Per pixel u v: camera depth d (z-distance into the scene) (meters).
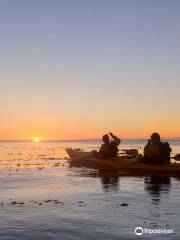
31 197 13.21
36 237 8.09
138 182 17.86
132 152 28.11
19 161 33.00
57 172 23.00
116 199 12.80
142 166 22.94
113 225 9.06
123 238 8.00
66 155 44.91
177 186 16.36
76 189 15.37
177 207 11.30
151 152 22.53
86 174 21.80
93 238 8.01
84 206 11.42
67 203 11.94
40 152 55.12
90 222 9.34
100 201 12.36
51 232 8.47
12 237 8.09
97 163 25.92
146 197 13.27
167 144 22.52
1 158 37.72
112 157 25.47
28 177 20.12
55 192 14.45
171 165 22.09
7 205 11.55
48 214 10.23
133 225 9.05
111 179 19.22
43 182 17.84
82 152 32.41
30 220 9.55
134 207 11.30
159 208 11.12
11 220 9.55
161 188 15.72
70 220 9.55
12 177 20.09
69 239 7.95
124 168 23.64
